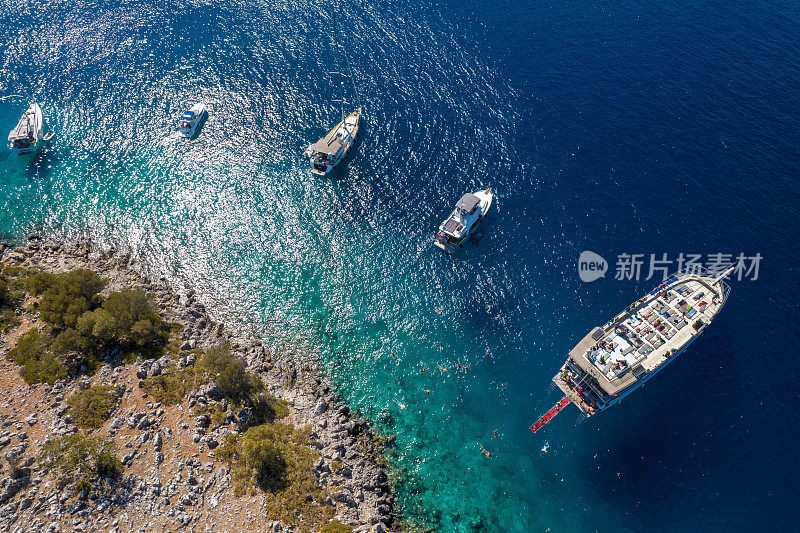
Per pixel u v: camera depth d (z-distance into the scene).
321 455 68.75
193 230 93.81
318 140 103.94
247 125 107.25
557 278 86.62
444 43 119.00
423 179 99.31
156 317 78.19
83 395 68.19
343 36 121.38
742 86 107.69
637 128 102.88
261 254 91.25
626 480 69.00
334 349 81.31
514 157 100.75
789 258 86.38
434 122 106.44
